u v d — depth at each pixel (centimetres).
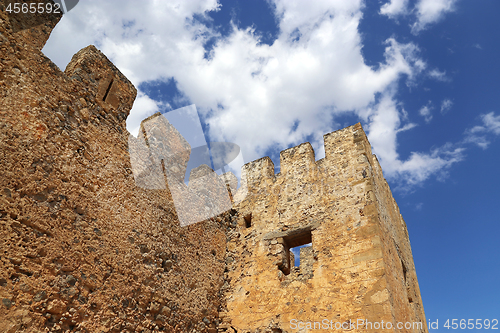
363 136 971
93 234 600
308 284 832
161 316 677
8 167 512
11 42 582
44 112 598
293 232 928
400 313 782
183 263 798
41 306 488
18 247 488
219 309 878
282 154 1078
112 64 777
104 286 584
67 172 598
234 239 1005
